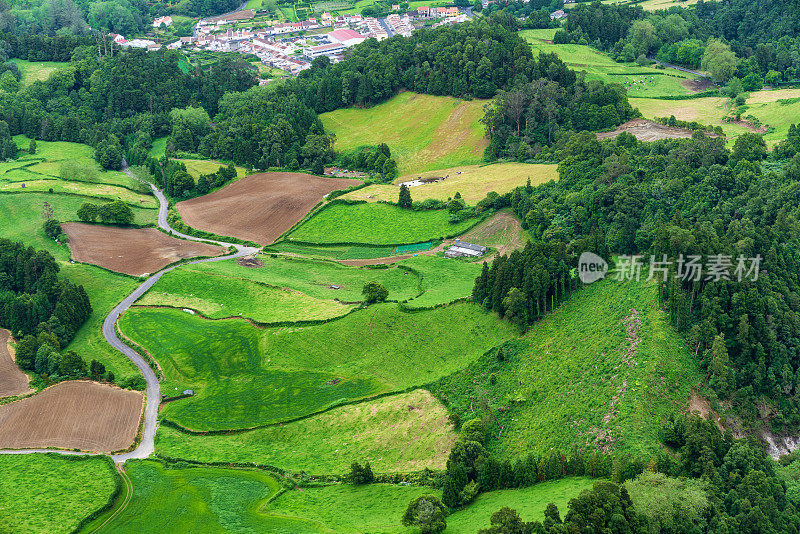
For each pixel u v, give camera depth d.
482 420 156.50
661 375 153.50
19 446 166.50
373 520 133.38
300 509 140.25
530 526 112.38
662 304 170.75
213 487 148.88
